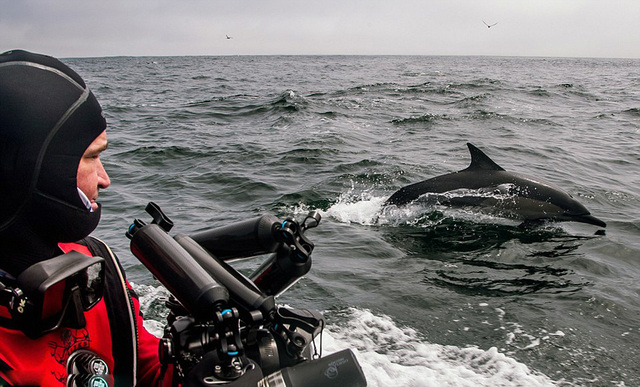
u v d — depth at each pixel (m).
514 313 4.66
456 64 96.44
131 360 1.25
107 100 25.56
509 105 23.20
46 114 1.01
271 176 10.33
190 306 1.15
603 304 4.89
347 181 9.96
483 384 3.52
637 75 59.09
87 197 1.12
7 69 1.02
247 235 1.47
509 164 11.80
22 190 0.98
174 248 1.24
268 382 1.24
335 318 4.48
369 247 6.54
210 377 1.07
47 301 1.02
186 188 9.54
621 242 6.87
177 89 32.72
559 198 7.79
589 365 3.82
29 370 1.02
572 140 15.04
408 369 3.69
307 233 7.06
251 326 1.28
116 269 1.29
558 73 59.94
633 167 11.78
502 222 7.66
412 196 8.12
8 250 1.02
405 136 15.34
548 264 6.06
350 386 1.28
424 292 5.10
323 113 19.61
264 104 22.33
